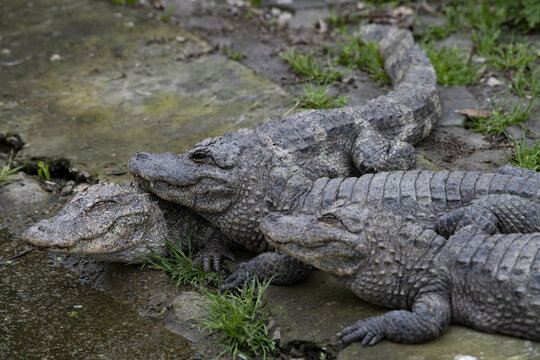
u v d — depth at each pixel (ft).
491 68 24.22
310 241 12.67
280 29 29.22
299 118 17.17
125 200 14.83
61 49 27.58
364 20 29.37
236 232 15.31
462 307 11.95
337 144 17.33
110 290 15.11
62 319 14.26
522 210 13.46
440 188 14.26
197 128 20.89
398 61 23.30
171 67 25.67
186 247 16.10
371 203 14.16
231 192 14.94
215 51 27.07
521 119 20.22
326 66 25.26
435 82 20.70
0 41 28.40
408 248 12.41
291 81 24.23
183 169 14.89
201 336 13.32
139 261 15.35
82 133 21.07
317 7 31.53
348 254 12.47
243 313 13.09
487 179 14.34
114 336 13.62
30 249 16.69
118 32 29.19
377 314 12.75
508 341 11.55
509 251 11.82
